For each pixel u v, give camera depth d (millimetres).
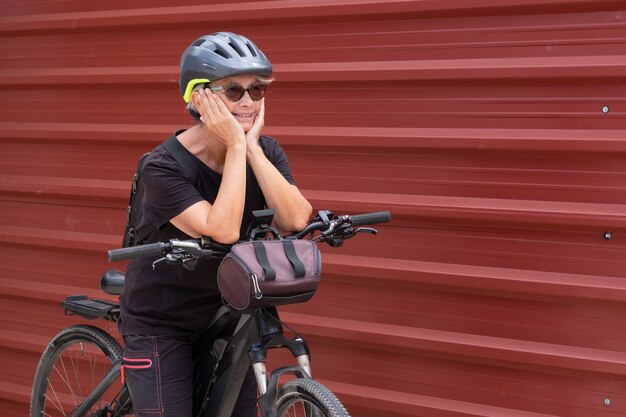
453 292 3770
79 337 3764
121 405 3377
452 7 3613
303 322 4039
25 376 4945
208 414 2934
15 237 4832
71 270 4742
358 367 3992
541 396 3654
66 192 4648
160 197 2750
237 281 2568
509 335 3682
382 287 3910
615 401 3539
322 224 2838
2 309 4973
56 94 4703
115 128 4484
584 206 3504
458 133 3664
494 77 3566
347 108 3900
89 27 4527
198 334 3035
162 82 4332
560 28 3488
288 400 2742
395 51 3777
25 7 4758
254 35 4105
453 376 3807
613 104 3447
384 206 3818
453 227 3736
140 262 2949
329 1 3889
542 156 3557
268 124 4086
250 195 2939
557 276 3561
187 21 4234
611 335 3520
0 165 4898
